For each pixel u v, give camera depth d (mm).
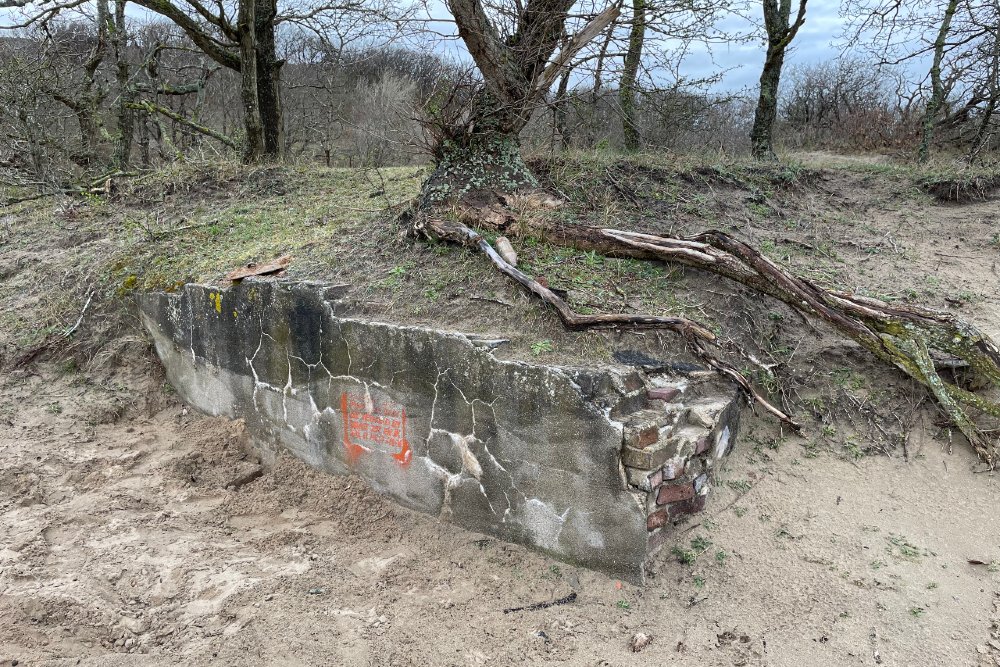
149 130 16703
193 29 10055
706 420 3689
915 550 3594
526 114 5949
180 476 5156
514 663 3260
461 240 5004
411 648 3363
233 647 3352
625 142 8969
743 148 10562
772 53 9195
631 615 3482
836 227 6461
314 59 15078
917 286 5367
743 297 4762
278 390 5215
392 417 4469
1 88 9617
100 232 7883
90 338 6598
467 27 5504
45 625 3479
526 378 3764
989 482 3916
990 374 4027
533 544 3939
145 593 3822
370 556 4184
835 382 4465
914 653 3094
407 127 9711
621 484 3539
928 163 8594
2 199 9820
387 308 4617
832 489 3965
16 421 5820
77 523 4492
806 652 3162
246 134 10086
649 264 4871
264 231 6844
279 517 4691
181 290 5969
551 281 4539
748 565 3615
